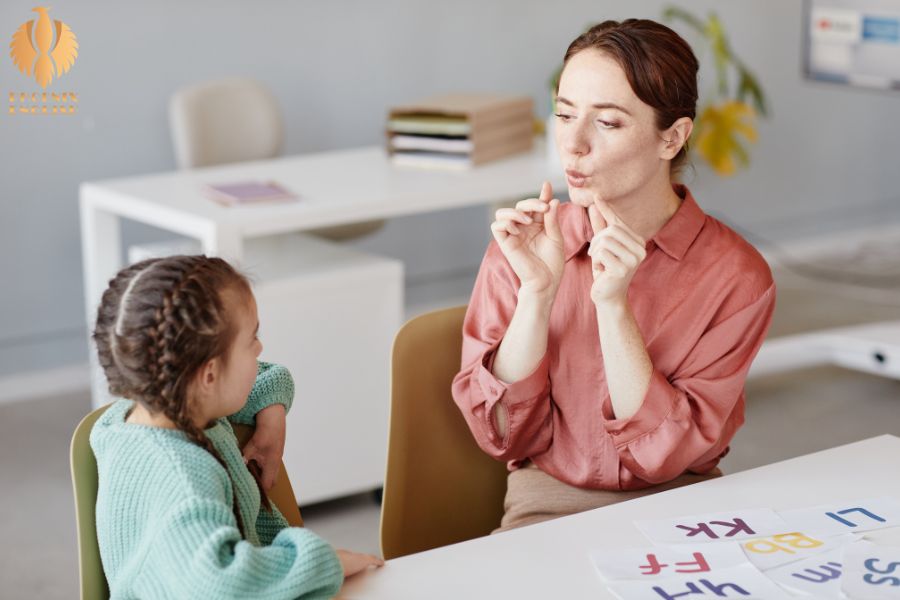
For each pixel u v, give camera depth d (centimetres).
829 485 145
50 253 377
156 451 123
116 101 379
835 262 527
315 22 412
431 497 179
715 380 157
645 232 163
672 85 153
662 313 161
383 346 284
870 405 357
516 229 154
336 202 280
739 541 130
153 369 122
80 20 367
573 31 466
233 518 119
